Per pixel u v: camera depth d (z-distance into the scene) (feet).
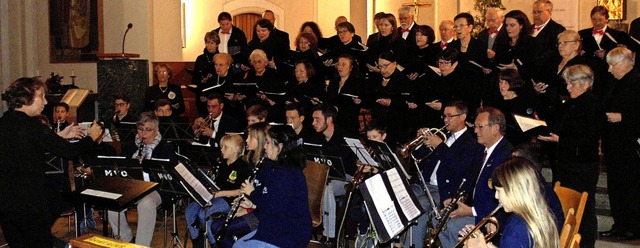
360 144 25.98
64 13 51.06
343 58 33.55
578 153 25.48
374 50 36.47
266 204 20.95
